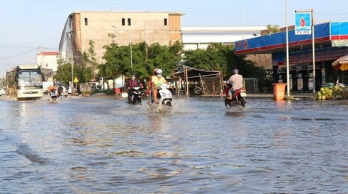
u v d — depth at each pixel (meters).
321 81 45.44
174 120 17.19
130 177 6.91
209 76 56.12
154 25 107.88
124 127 14.95
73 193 6.01
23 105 37.34
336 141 10.33
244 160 8.09
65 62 105.94
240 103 23.31
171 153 9.11
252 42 51.50
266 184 6.21
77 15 104.69
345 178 6.50
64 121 18.42
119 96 60.84
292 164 7.62
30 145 11.02
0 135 13.60
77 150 9.91
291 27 63.00
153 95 23.75
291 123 14.95
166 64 68.62
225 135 11.93
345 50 41.16
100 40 104.94
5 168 7.97
